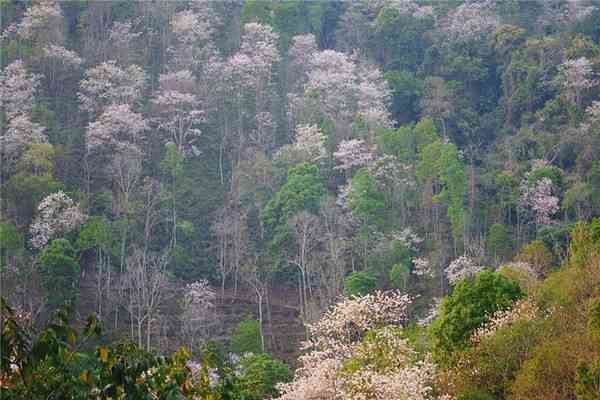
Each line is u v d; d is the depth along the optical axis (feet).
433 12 386.11
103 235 229.04
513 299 135.54
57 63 307.17
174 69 328.90
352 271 235.20
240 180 272.92
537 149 290.15
